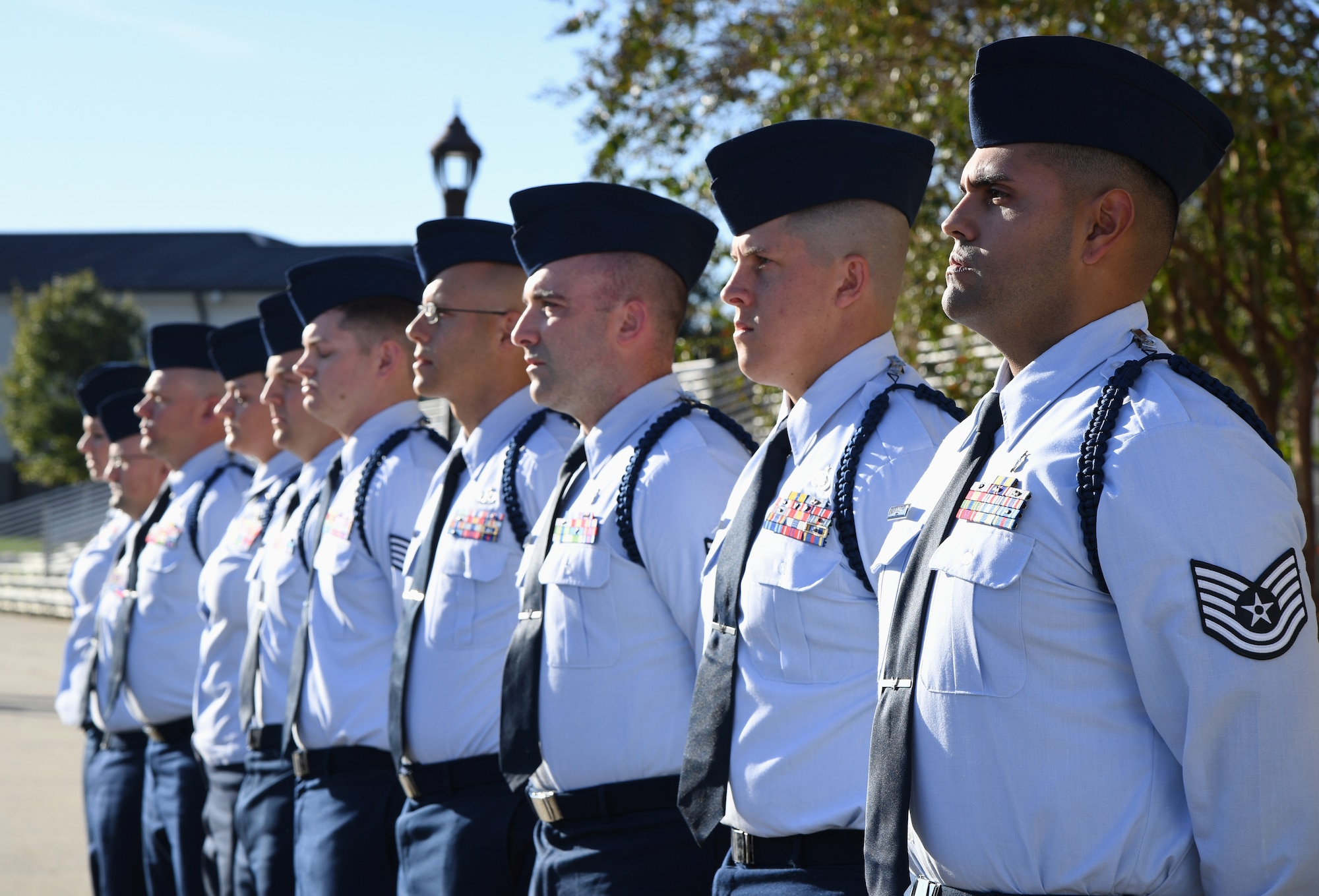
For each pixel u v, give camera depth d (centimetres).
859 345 261
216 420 558
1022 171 193
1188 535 170
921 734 190
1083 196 191
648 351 318
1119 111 189
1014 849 179
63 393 3209
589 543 296
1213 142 196
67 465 3164
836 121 258
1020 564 180
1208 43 636
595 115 811
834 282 258
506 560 345
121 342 3256
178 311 3694
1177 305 716
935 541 194
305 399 428
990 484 190
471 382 370
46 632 1720
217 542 516
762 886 240
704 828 248
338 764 387
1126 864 175
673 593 287
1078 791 176
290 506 456
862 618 237
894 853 187
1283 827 166
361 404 425
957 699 185
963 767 183
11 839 698
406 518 393
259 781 430
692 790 250
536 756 298
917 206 271
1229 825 167
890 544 210
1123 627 174
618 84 805
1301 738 168
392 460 403
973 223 198
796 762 236
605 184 316
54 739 974
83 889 607
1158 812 175
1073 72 190
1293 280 718
